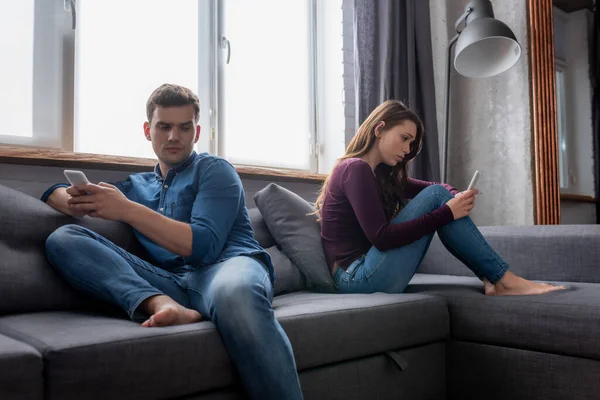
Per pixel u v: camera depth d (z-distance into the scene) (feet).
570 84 9.96
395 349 4.91
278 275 5.76
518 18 9.70
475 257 5.41
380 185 6.37
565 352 4.61
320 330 4.26
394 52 9.25
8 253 4.31
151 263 5.04
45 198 4.97
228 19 8.70
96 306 4.53
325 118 9.96
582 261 6.21
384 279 5.43
